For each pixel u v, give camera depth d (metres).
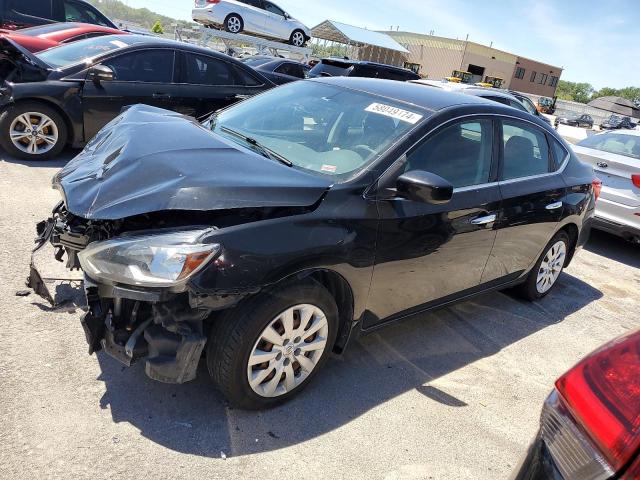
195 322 2.44
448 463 2.65
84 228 2.71
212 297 2.31
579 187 4.57
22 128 6.34
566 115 51.78
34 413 2.47
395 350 3.59
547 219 4.20
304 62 21.08
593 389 1.48
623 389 1.43
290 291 2.59
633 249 7.27
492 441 2.87
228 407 2.74
